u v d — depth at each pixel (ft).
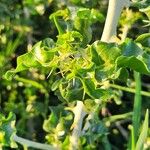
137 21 0.77
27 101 0.83
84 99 0.47
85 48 0.48
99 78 0.42
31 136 0.83
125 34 0.70
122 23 0.71
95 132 0.62
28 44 0.85
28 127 0.84
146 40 0.46
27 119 0.84
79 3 0.68
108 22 0.48
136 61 0.41
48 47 0.48
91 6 0.68
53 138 0.61
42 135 0.85
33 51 0.45
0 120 0.56
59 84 0.48
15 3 0.82
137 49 0.43
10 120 0.56
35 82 0.82
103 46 0.42
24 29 0.84
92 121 0.62
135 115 0.68
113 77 0.42
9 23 0.83
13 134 0.55
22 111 0.82
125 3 0.48
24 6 0.81
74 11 0.51
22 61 0.45
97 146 0.80
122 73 0.44
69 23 0.50
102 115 0.85
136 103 0.68
